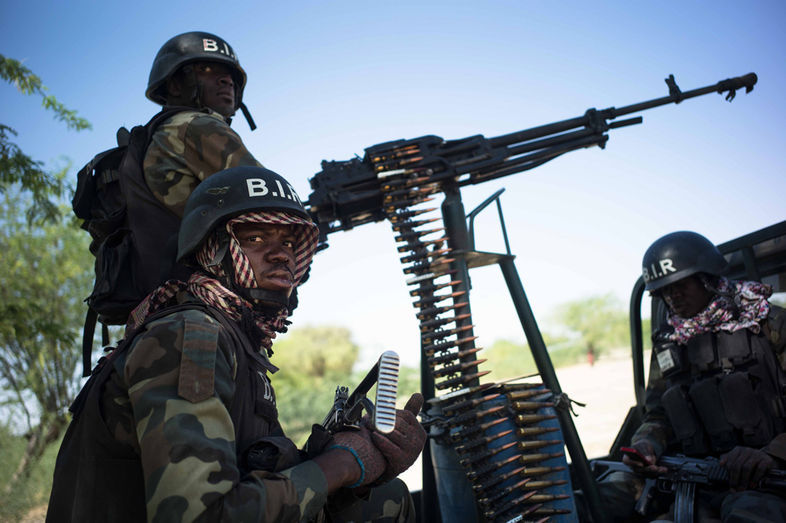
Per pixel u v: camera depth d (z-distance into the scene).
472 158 3.66
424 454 3.29
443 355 3.06
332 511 1.57
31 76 8.21
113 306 2.00
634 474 3.24
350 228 3.74
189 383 1.35
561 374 26.55
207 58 2.56
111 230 2.14
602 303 35.41
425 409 3.10
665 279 3.11
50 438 11.34
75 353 11.98
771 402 2.84
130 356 1.40
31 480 9.49
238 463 1.46
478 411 2.71
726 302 3.02
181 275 1.89
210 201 1.71
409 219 3.44
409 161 3.50
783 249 3.21
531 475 2.63
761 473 2.56
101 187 2.19
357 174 3.52
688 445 3.07
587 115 3.92
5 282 11.96
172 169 2.11
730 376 2.90
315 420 20.34
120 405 1.42
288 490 1.36
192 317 1.48
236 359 1.54
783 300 3.25
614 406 13.84
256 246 1.72
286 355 34.00
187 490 1.22
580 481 3.09
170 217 2.11
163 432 1.28
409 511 1.97
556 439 2.76
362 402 1.56
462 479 2.78
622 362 29.23
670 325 3.30
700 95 4.02
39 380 11.67
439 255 3.29
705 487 2.82
